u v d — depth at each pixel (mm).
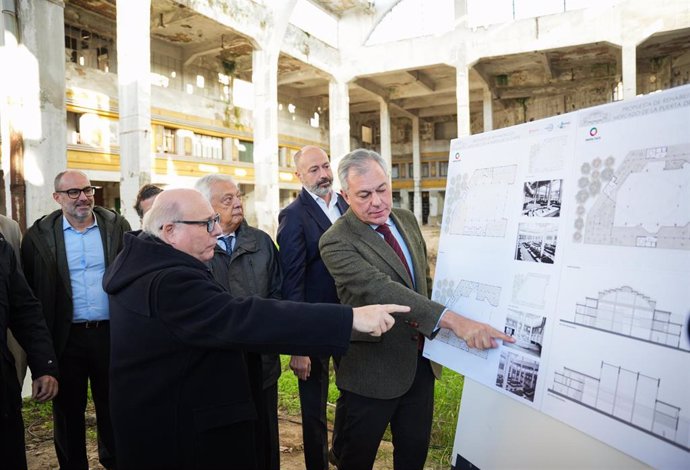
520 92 23500
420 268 2281
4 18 5777
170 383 1473
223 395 1537
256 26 16031
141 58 10398
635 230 1319
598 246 1415
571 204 1520
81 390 2877
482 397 1911
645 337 1261
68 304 2803
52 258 2816
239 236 2715
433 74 22797
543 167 1640
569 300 1479
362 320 1530
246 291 2615
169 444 1470
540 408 1505
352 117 30484
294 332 1452
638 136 1343
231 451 1548
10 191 5961
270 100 16594
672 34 17016
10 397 2059
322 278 2910
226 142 21359
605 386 1336
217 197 2629
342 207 3234
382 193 2039
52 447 3447
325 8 20125
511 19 18203
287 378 4785
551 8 17828
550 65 21156
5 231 3066
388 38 20688
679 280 1209
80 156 15445
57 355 2762
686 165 1222
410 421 2184
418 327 1874
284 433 3674
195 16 15438
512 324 1659
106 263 2939
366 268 2012
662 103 1293
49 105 6207
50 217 2943
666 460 1186
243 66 21594
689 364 1165
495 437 1812
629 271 1321
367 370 2082
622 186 1369
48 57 6207
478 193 1922
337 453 2412
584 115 1519
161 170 18172
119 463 1531
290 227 2873
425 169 30969
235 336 1430
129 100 10375
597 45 18797
